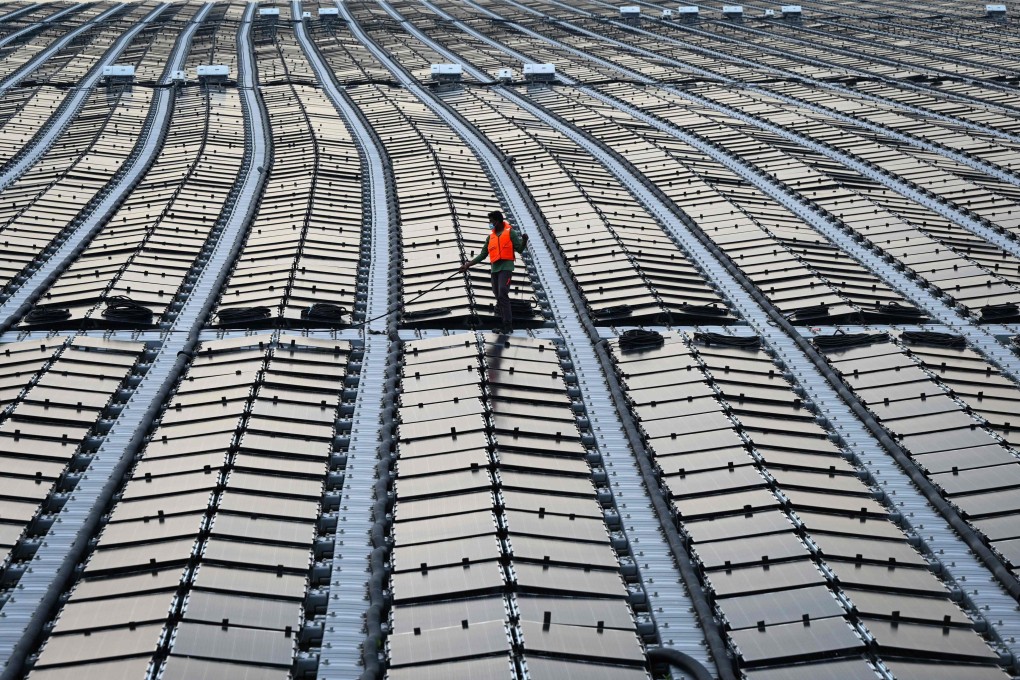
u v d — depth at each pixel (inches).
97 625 814.5
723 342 1408.7
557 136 2888.8
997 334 1460.4
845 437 1167.0
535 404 1208.8
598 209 2064.5
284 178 2351.1
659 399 1231.5
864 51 4618.6
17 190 2250.2
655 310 1499.8
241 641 807.7
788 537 946.7
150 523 954.7
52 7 6067.9
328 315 1470.2
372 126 3009.4
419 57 4559.5
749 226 1963.6
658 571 925.8
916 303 1598.2
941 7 5895.7
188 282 1649.9
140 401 1224.8
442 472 1051.3
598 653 794.2
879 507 1013.2
